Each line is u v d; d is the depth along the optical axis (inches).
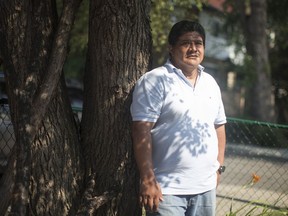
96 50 137.7
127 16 135.8
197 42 128.6
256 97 631.8
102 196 132.0
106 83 136.9
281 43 806.5
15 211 116.0
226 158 283.3
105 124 137.8
